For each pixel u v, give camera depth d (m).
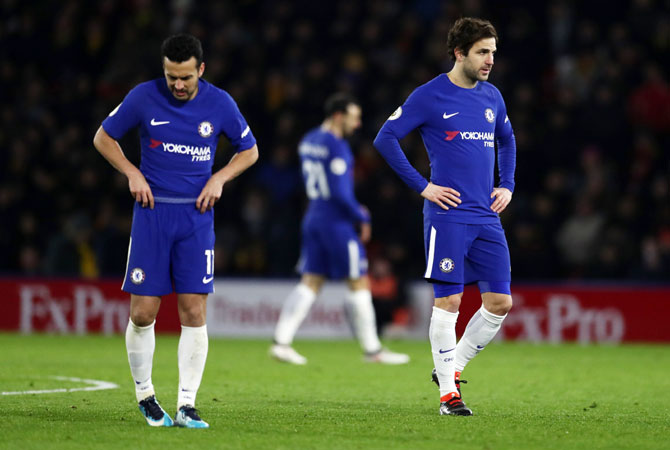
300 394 29.33
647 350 48.56
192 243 21.80
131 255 21.81
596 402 28.12
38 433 20.44
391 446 19.50
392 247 55.88
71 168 63.59
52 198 62.88
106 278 56.59
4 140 66.44
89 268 59.12
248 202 61.09
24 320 56.81
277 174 61.84
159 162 21.73
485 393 30.31
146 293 21.70
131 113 21.77
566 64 64.81
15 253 61.50
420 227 58.19
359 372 36.53
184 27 67.69
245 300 55.69
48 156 64.94
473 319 25.75
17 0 72.75
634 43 65.69
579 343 53.25
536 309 53.94
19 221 61.84
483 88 25.17
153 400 22.12
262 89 66.06
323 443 19.73
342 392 30.08
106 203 59.38
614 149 62.16
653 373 37.22
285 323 40.03
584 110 62.19
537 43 65.75
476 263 25.06
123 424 21.92
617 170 62.12
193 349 21.94
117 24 69.94
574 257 57.00
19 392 28.41
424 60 65.38
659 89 63.00
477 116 24.78
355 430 21.55
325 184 39.75
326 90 64.50
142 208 21.75
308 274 40.47
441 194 24.44
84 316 56.25
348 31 68.06
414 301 54.91
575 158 61.59
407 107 24.89
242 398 27.95
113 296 56.00
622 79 63.00
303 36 67.06
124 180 62.62
